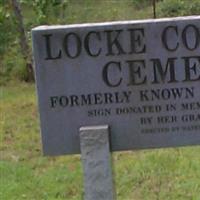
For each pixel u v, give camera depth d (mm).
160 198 8312
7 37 17266
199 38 5922
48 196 8570
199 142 6066
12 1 16484
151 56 5969
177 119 6031
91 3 23719
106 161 6078
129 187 8711
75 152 6164
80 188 8781
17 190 8789
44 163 10000
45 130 6137
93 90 6043
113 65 5996
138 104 6031
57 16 17719
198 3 20250
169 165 9438
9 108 13445
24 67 16547
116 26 5941
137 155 9969
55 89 6066
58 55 6016
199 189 8523
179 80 5984
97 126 6066
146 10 22359
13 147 10961
